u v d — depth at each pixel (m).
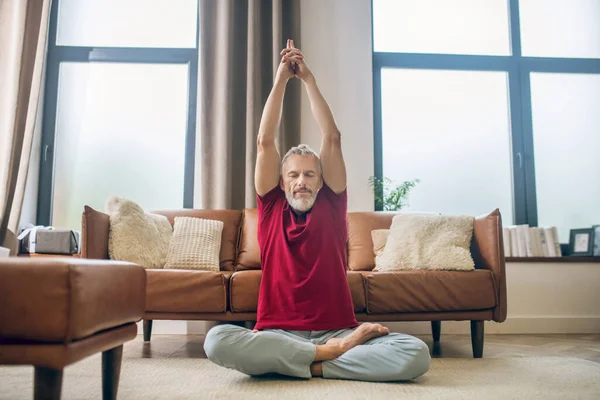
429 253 2.52
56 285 0.96
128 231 2.55
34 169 3.56
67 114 3.75
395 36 3.95
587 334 3.36
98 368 1.94
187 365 2.04
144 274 1.41
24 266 0.96
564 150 3.94
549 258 3.48
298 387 1.54
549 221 3.86
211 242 2.87
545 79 3.98
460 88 3.94
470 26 3.98
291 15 3.58
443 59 3.89
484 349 2.63
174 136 3.81
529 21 4.01
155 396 1.43
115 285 1.17
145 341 2.89
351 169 3.57
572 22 3.98
